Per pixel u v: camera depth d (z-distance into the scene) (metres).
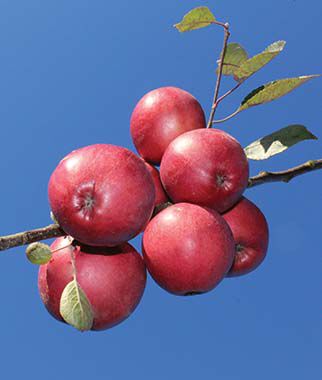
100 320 0.61
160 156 0.69
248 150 0.70
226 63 0.72
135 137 0.70
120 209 0.58
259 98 0.67
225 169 0.63
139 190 0.58
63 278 0.61
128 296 0.61
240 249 0.69
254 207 0.70
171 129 0.69
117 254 0.61
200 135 0.65
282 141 0.69
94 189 0.58
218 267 0.61
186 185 0.64
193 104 0.70
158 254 0.61
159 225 0.62
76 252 0.61
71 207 0.58
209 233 0.61
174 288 0.62
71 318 0.58
